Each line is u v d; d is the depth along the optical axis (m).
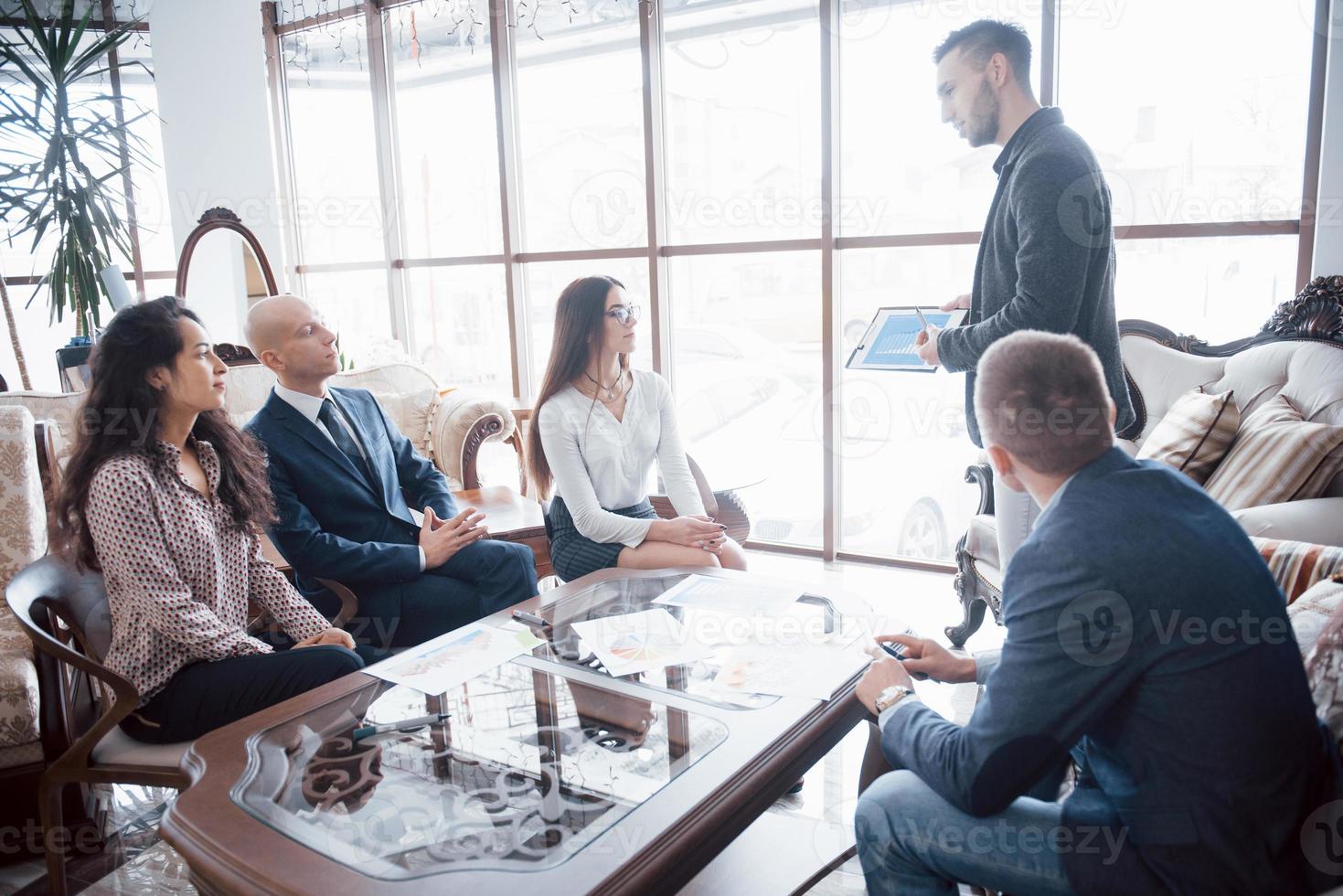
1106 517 1.04
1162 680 1.01
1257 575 1.03
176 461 1.75
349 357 4.79
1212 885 0.99
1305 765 1.01
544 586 3.24
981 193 3.37
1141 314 3.15
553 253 4.51
